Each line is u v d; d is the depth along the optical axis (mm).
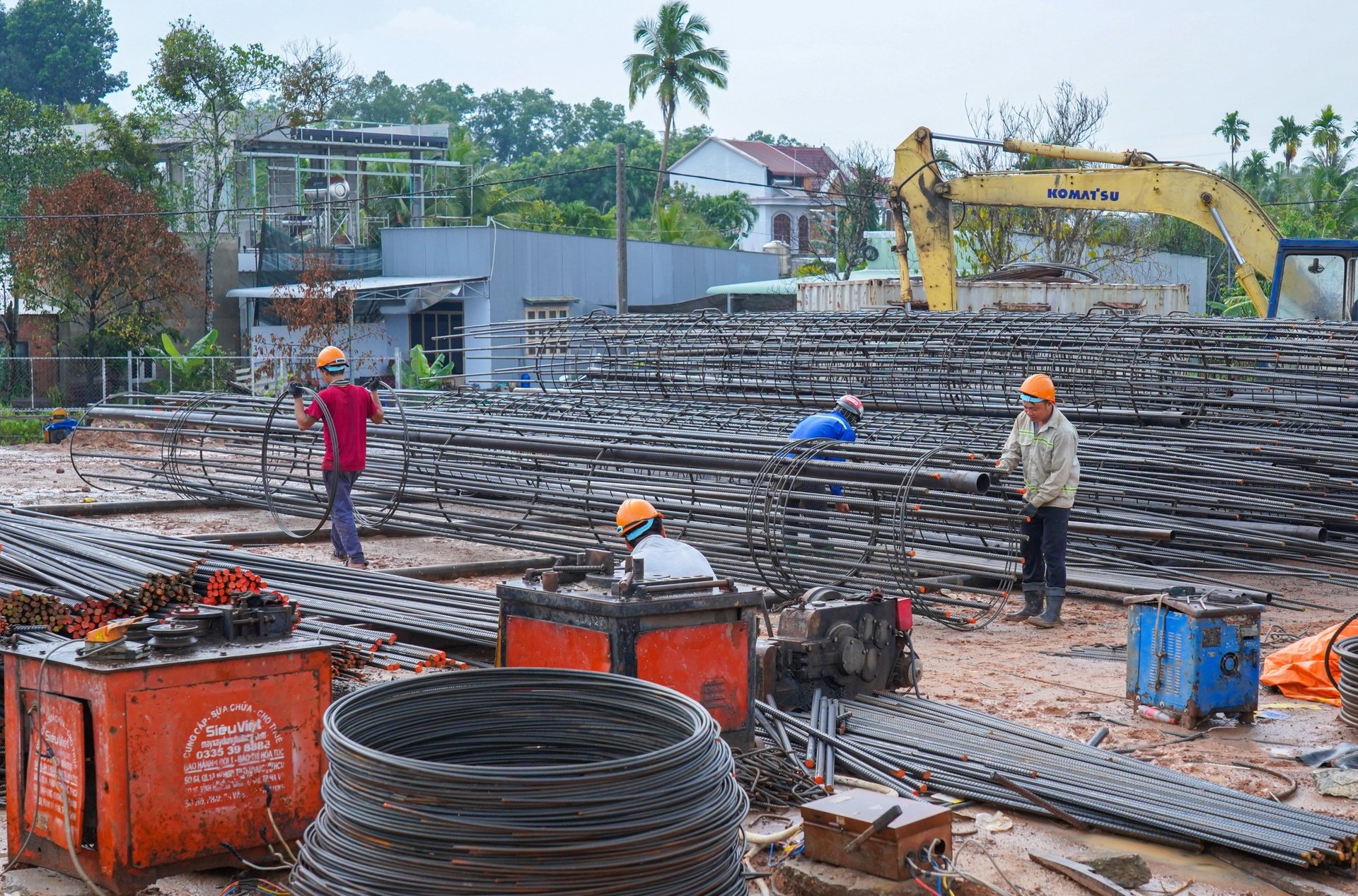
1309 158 67375
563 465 12695
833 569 9781
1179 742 6516
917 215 19000
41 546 9789
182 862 4520
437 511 13352
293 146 41750
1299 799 5715
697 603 5621
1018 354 14016
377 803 3805
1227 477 11344
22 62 87875
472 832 3705
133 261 32438
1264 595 9914
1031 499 9258
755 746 6027
